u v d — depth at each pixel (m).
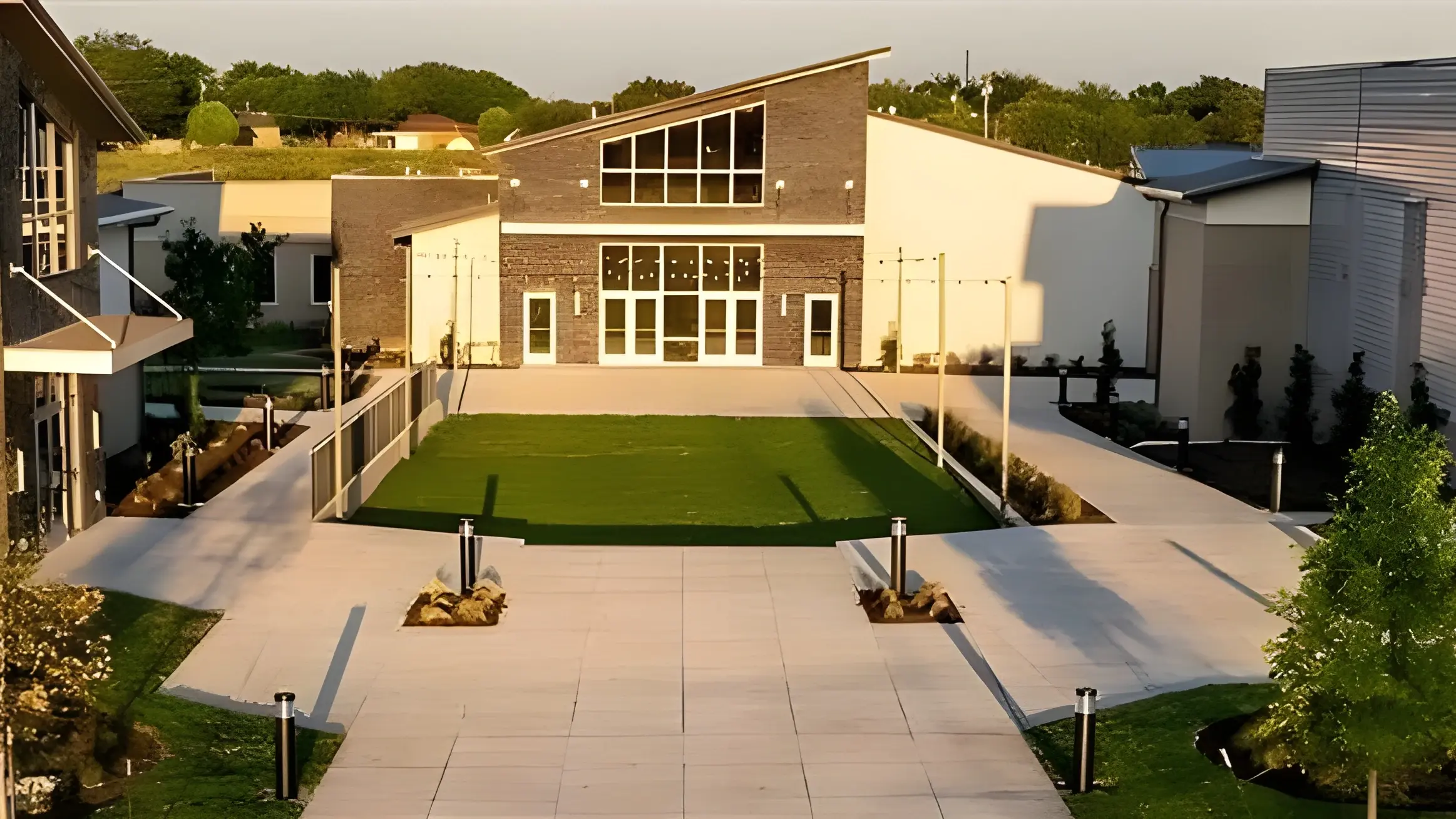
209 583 17.36
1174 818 11.21
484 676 14.48
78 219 20.30
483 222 36.91
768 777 12.09
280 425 27.62
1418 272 23.48
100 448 20.47
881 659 15.09
